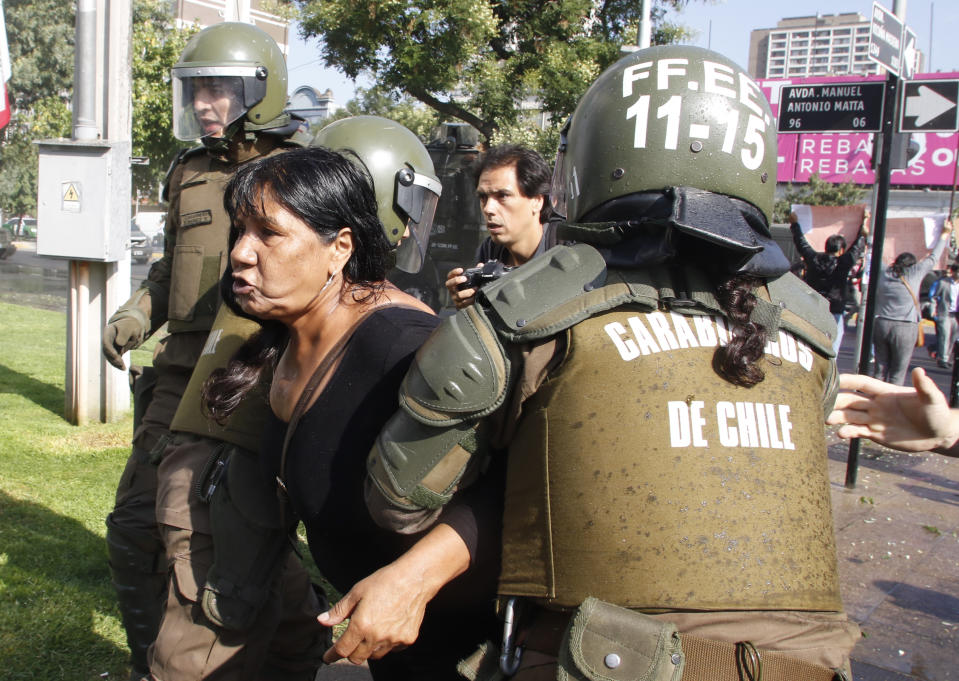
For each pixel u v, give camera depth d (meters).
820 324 1.48
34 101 28.95
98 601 3.38
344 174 1.68
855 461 5.52
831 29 167.50
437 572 1.42
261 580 1.98
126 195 5.98
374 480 1.45
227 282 1.84
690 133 1.41
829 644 1.27
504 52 11.60
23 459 5.20
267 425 1.86
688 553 1.23
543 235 3.70
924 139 28.52
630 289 1.36
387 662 1.88
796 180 30.30
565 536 1.29
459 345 1.34
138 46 17.84
